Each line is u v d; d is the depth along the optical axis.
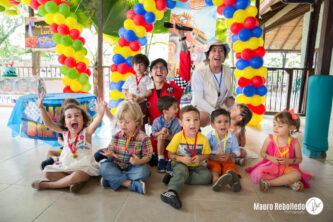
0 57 12.16
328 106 2.47
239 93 4.50
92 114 3.20
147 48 8.29
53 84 5.23
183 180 1.74
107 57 9.40
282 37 9.92
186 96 6.35
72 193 1.71
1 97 6.94
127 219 1.40
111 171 1.77
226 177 1.71
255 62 4.01
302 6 6.88
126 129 1.82
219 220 1.40
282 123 1.86
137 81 3.04
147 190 1.79
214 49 2.71
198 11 6.83
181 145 1.97
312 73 5.91
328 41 2.48
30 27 5.77
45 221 1.36
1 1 5.05
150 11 4.02
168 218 1.41
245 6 3.86
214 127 2.11
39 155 2.53
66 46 4.47
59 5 4.42
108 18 6.86
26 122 2.84
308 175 1.97
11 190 1.74
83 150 1.87
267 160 1.99
